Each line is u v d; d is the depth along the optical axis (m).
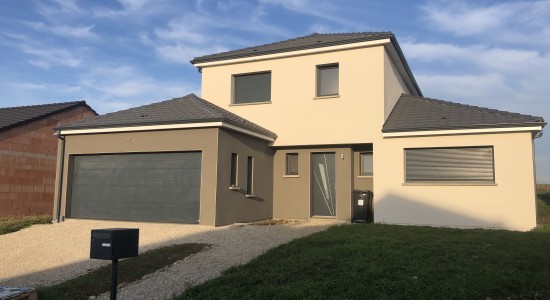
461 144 12.65
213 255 8.57
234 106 16.36
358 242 8.66
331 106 14.91
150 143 13.40
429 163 13.09
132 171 13.78
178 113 13.49
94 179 14.31
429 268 6.59
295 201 15.53
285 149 15.85
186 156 13.09
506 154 12.16
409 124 13.43
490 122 12.33
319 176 15.55
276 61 15.90
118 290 6.92
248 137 14.23
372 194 14.57
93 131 14.02
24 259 9.30
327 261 7.21
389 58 15.44
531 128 11.83
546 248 8.05
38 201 17.72
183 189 12.98
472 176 12.55
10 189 16.55
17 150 16.92
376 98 14.33
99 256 5.23
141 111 14.55
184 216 12.84
